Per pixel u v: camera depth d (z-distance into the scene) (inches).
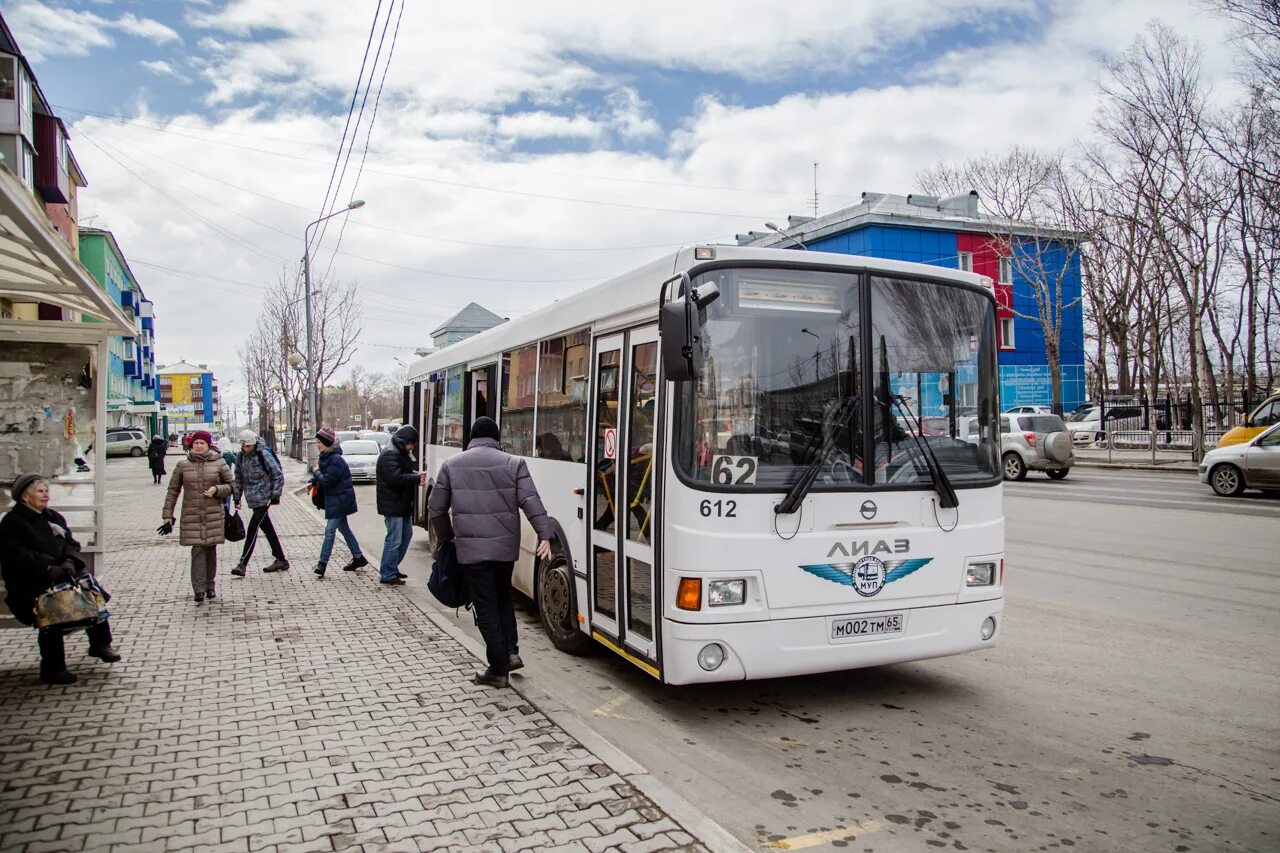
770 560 206.8
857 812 170.4
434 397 507.5
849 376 219.9
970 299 238.8
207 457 347.6
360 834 153.3
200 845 149.7
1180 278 1108.5
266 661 264.8
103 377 275.4
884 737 211.5
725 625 203.3
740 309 213.2
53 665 241.4
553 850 147.2
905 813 169.8
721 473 206.2
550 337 305.1
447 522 242.4
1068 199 1450.5
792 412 213.9
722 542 203.6
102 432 274.7
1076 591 373.1
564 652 291.4
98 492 273.1
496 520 238.7
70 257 193.5
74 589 239.9
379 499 391.2
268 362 1956.2
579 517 271.3
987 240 1660.9
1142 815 168.2
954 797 177.0
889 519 219.5
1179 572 410.0
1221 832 160.9
